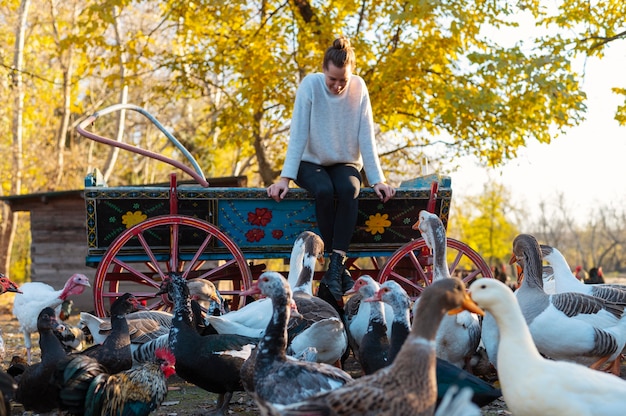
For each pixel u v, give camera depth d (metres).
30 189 31.09
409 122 18.45
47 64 30.47
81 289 8.58
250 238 8.14
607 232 72.88
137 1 17.08
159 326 7.43
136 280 9.06
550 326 6.34
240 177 15.78
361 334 7.04
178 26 18.98
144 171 37.09
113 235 7.99
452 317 6.38
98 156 37.72
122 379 5.61
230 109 18.50
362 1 17.41
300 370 4.80
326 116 8.04
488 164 17.94
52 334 5.96
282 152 20.67
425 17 15.84
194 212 8.02
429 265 8.37
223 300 8.48
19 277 36.16
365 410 3.70
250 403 6.78
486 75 16.30
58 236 18.64
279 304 5.04
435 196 8.20
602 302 6.55
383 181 8.16
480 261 8.48
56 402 5.89
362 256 8.41
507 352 4.33
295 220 8.17
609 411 4.12
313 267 7.50
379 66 16.36
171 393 7.31
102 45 18.05
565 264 7.83
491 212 48.28
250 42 17.72
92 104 31.44
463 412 3.73
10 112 29.53
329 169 8.20
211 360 6.05
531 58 16.09
